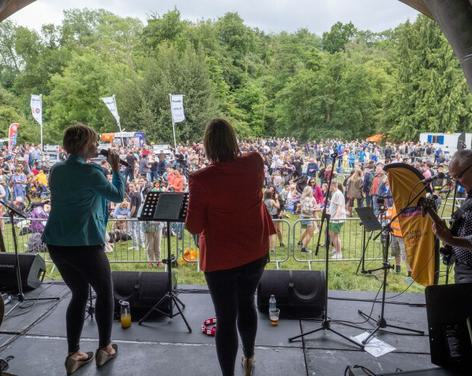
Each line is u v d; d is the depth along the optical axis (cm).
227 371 221
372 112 3750
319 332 321
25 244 705
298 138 3869
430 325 241
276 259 620
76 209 238
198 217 198
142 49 4531
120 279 347
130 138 2722
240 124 3956
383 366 277
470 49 323
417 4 379
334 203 730
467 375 230
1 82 4775
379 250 697
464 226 234
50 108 3459
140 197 756
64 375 266
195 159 1569
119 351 292
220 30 4828
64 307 370
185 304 372
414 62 3019
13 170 1278
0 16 387
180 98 1866
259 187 206
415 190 329
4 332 322
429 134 2442
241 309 232
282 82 4338
